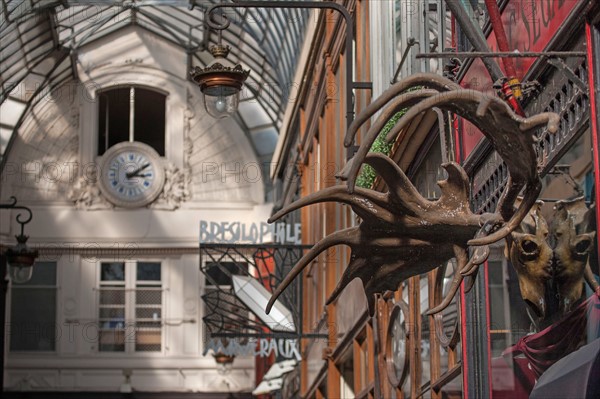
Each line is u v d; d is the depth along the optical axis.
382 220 7.27
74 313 44.69
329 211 22.02
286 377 34.09
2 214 44.12
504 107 6.16
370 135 6.39
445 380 11.60
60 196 44.59
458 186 7.30
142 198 44.72
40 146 44.50
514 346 9.40
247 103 43.94
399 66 13.33
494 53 7.29
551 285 8.49
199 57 43.44
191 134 45.06
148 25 44.03
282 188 36.03
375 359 16.23
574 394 6.77
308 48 23.78
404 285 14.13
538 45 8.45
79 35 42.31
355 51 18.33
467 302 10.53
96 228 44.69
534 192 6.63
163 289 45.00
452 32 11.41
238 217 44.59
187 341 44.84
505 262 9.41
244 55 37.94
